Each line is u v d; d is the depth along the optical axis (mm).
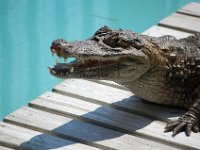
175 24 10414
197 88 8172
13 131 7680
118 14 12797
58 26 12430
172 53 8109
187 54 8242
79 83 8703
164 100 8211
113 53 7648
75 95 8414
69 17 12734
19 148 7422
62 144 7469
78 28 12336
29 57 11539
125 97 8398
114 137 7586
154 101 8242
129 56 7738
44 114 8023
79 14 12828
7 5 13250
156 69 7984
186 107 8273
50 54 11609
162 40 8250
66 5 13219
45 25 12492
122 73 7797
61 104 8211
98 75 7676
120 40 7773
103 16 12711
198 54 8305
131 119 7934
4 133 7629
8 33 12258
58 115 8023
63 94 8477
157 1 13375
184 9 10938
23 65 11352
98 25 12406
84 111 8070
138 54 7781
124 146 7422
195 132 7695
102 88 8602
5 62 11438
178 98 8227
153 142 7531
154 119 8008
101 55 7602
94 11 12906
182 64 8148
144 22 12500
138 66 7844
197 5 11109
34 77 11039
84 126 7797
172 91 8172
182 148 7441
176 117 8016
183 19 10602
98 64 7656
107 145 7422
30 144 7441
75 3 13297
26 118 7906
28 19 12711
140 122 7879
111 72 7734
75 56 7535
